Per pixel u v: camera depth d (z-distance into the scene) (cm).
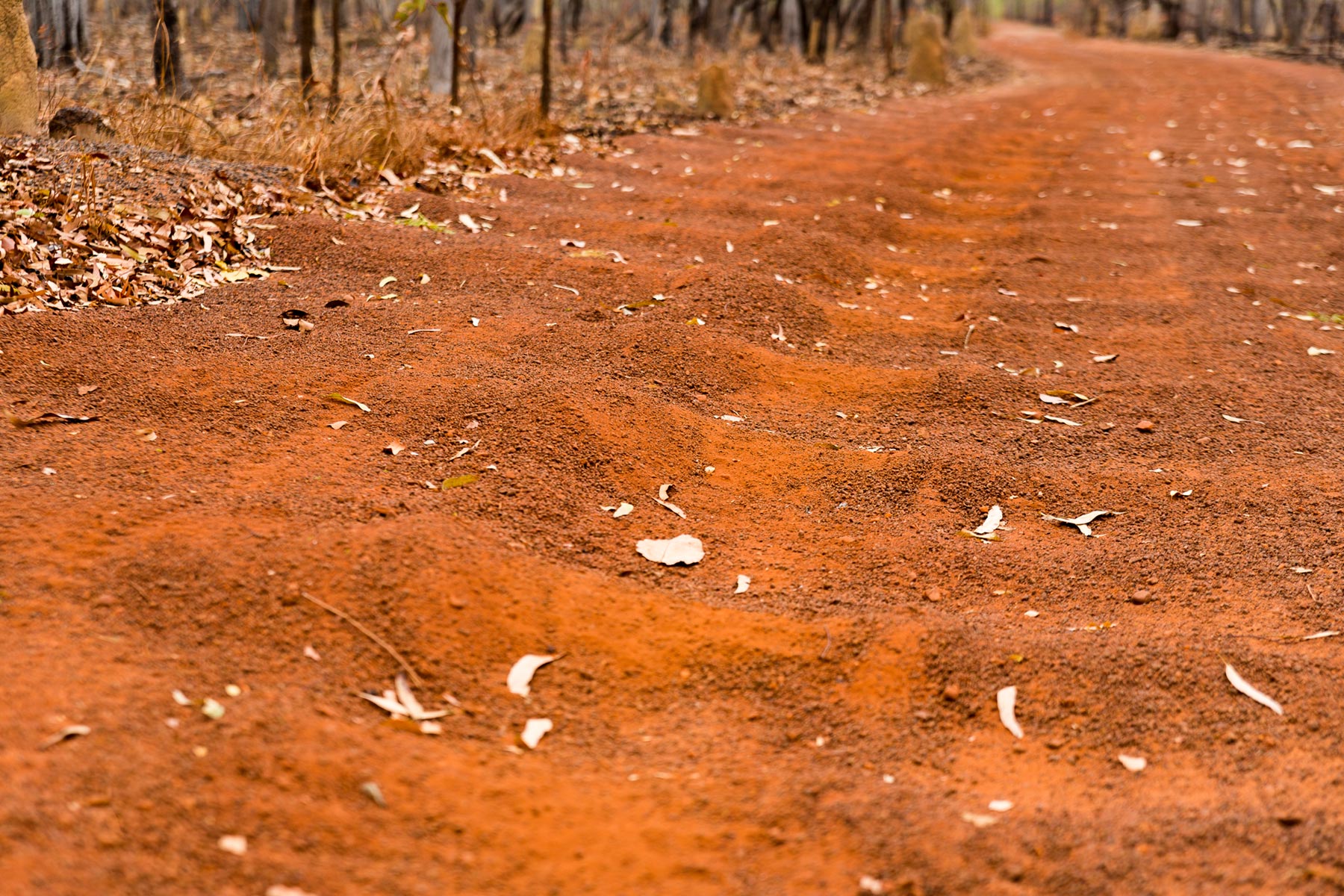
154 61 952
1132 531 382
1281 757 262
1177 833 231
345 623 275
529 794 230
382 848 208
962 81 1897
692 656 290
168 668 249
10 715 223
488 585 299
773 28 2295
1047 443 452
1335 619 325
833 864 217
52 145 631
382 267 580
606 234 693
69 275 495
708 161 948
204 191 618
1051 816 238
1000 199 886
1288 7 2577
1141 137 1191
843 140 1105
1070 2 5609
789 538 364
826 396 488
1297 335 582
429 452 378
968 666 293
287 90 1004
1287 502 399
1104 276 688
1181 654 298
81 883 186
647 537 350
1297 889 214
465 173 803
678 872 212
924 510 390
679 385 472
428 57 1480
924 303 632
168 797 209
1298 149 1102
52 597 268
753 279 600
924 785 250
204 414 392
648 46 2216
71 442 360
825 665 291
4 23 659
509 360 465
